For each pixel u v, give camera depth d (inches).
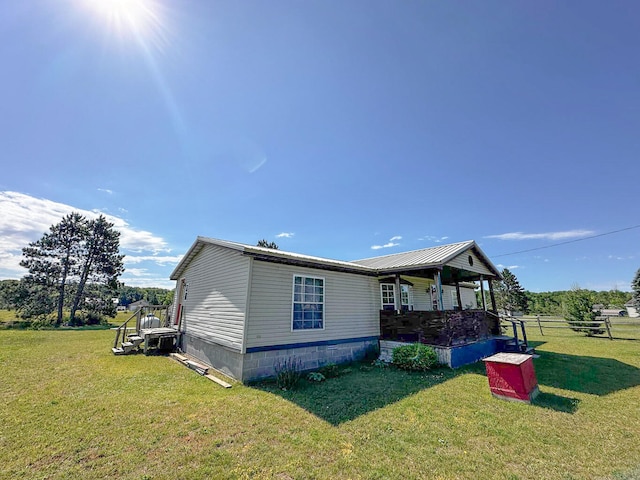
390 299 478.0
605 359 365.1
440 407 196.7
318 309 339.6
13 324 944.3
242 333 274.7
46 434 154.0
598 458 129.9
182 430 160.4
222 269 339.9
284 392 232.7
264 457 131.9
